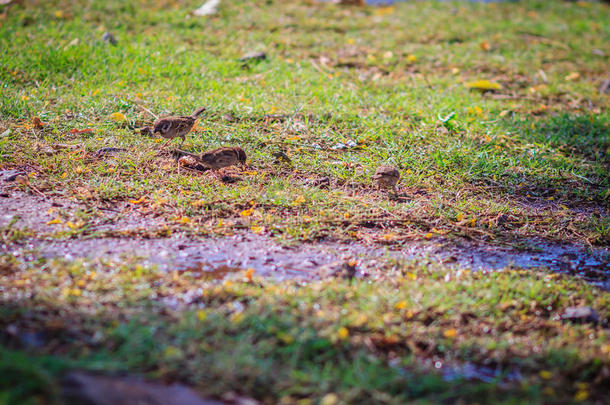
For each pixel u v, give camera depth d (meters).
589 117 14.59
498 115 14.42
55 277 6.41
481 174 11.32
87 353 5.13
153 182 9.72
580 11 26.16
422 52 19.20
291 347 5.48
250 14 21.64
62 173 9.73
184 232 8.16
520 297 6.99
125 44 16.97
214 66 16.09
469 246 8.65
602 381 5.57
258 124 12.43
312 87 15.10
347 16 22.77
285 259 7.73
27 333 5.35
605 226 9.63
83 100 12.70
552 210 10.24
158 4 21.39
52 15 18.88
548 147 12.70
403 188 10.40
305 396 4.98
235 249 7.89
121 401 4.55
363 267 7.67
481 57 19.23
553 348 5.92
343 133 12.40
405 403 5.01
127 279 6.47
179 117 10.67
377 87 15.84
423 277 7.45
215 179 10.02
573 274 8.12
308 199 9.55
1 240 7.40
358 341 5.72
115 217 8.46
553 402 5.19
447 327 6.20
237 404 4.80
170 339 5.45
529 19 24.28
